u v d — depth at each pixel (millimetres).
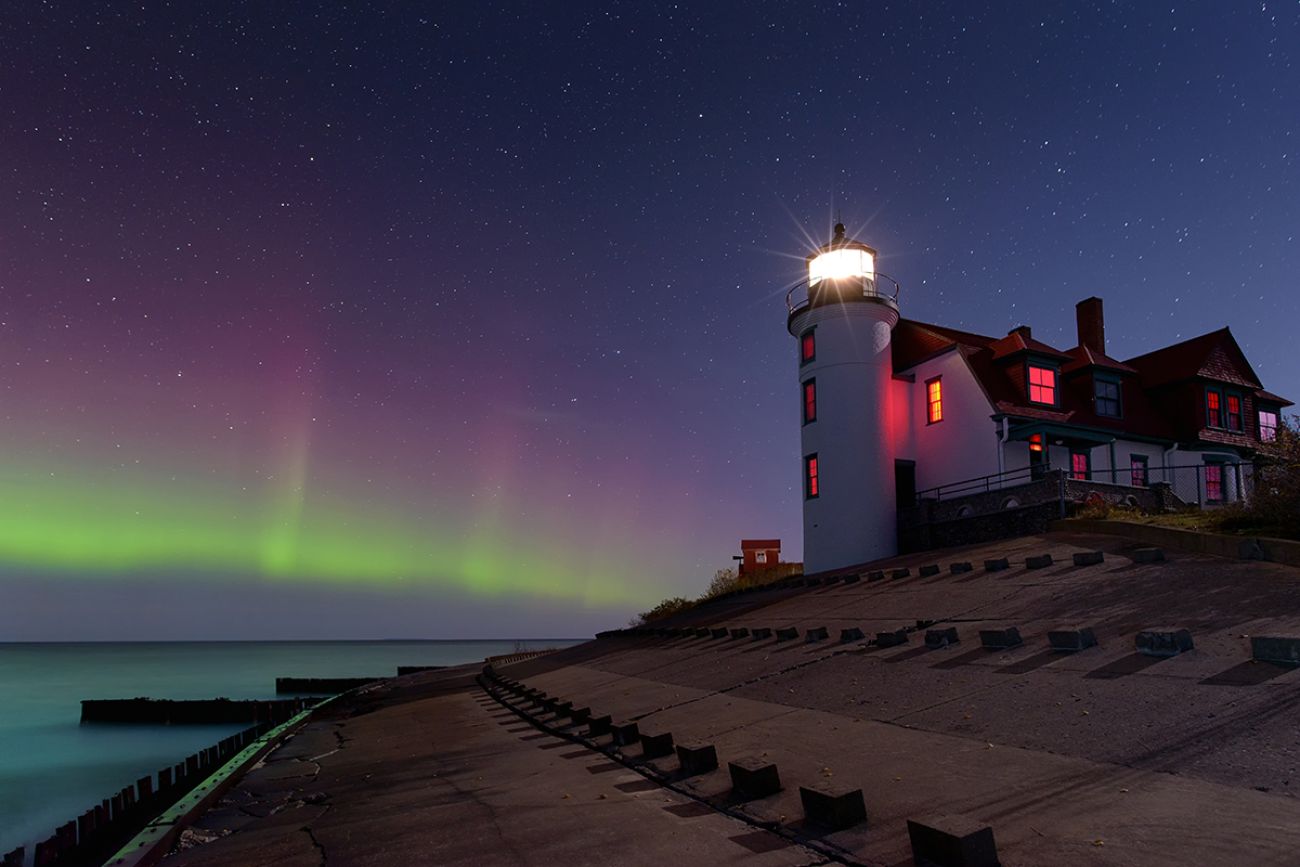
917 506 30219
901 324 36812
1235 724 7254
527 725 14656
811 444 33000
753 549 46062
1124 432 32781
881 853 5781
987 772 7250
